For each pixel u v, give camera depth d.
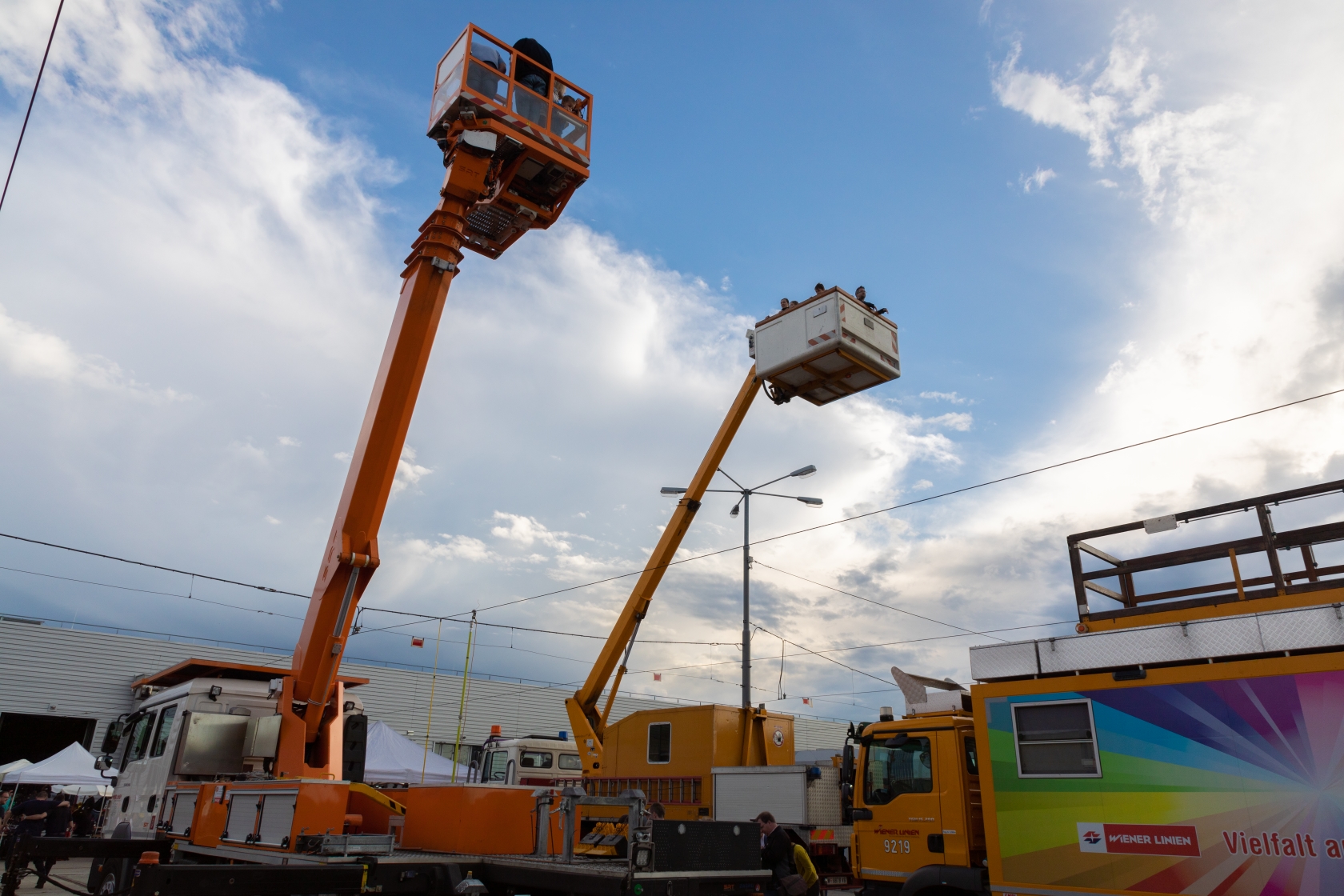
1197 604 9.50
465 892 5.29
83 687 28.11
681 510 18.50
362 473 8.85
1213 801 6.79
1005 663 8.27
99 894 7.89
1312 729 6.46
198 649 30.58
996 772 8.09
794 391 12.88
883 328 12.30
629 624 18.50
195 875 4.70
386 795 7.33
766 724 16.28
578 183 10.01
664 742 16.14
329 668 8.63
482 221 10.37
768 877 5.75
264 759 8.65
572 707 18.55
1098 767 7.45
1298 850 6.31
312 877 5.02
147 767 9.35
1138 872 7.02
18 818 16.98
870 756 10.18
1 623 27.25
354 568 8.68
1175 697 7.18
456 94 9.26
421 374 9.16
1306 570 9.77
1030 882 7.61
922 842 9.34
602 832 6.77
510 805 6.30
